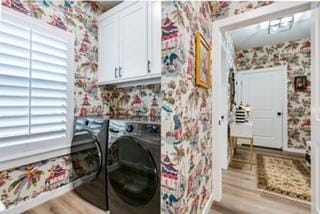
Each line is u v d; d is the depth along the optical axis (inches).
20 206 66.1
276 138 164.9
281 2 61.9
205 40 66.5
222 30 77.4
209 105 74.2
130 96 100.4
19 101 65.1
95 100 95.6
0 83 60.4
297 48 154.3
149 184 52.6
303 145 151.2
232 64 150.3
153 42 71.9
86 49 90.5
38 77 70.7
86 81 90.8
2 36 60.9
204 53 64.5
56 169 77.8
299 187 87.1
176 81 45.0
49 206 70.2
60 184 79.1
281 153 149.3
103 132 66.1
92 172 70.9
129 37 80.2
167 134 46.4
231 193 82.2
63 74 79.5
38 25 70.4
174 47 45.1
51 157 75.3
